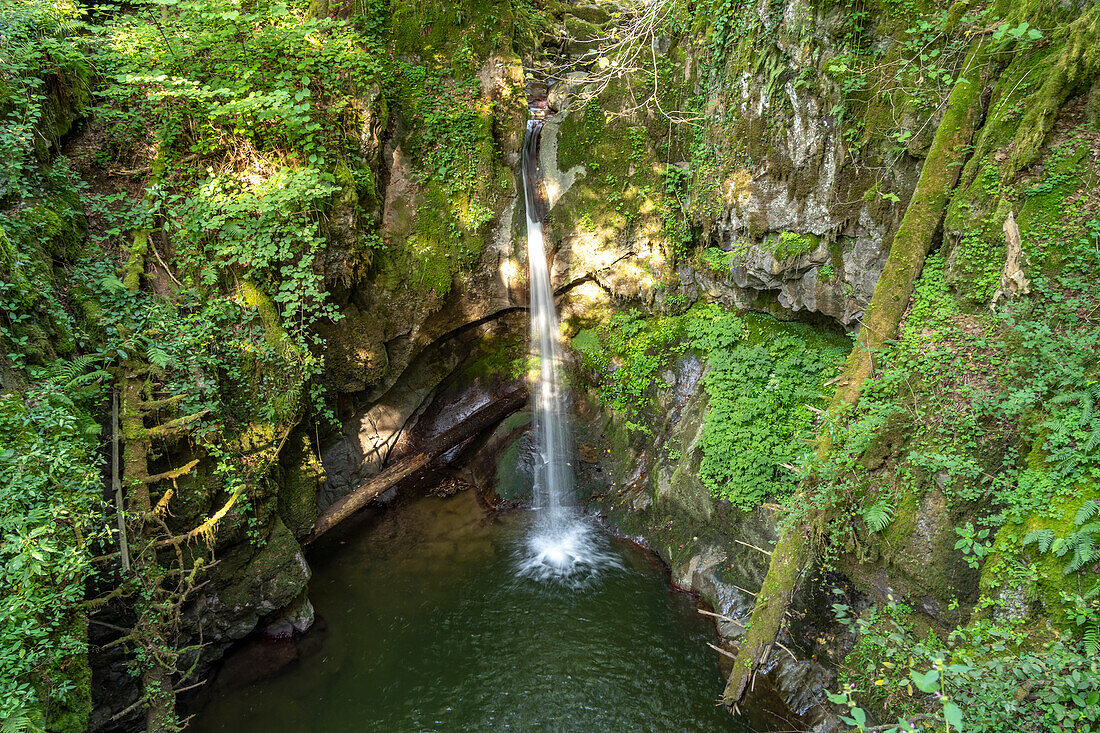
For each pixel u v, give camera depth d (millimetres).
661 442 9602
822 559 6137
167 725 5555
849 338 8086
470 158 9516
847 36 6684
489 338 11203
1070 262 5039
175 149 7172
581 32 12172
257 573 6914
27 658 4133
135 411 5953
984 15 5820
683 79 9508
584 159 10312
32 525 4480
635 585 8336
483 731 6301
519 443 10531
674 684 6785
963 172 5891
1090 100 5180
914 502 5324
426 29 9023
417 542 9172
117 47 6938
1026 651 4293
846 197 7258
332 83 7777
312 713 6461
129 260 6660
